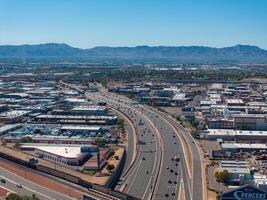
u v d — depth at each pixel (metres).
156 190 130.00
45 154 164.00
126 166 156.62
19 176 133.12
